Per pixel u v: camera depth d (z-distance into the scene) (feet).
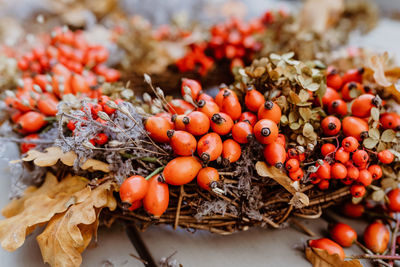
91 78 1.21
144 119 0.99
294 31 1.46
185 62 1.48
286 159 0.97
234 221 1.03
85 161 0.98
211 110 0.96
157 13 2.15
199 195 0.99
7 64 1.32
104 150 0.99
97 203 0.95
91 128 0.97
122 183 0.96
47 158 0.98
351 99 1.07
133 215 1.02
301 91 0.97
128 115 0.93
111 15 2.06
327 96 1.04
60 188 1.03
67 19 1.86
